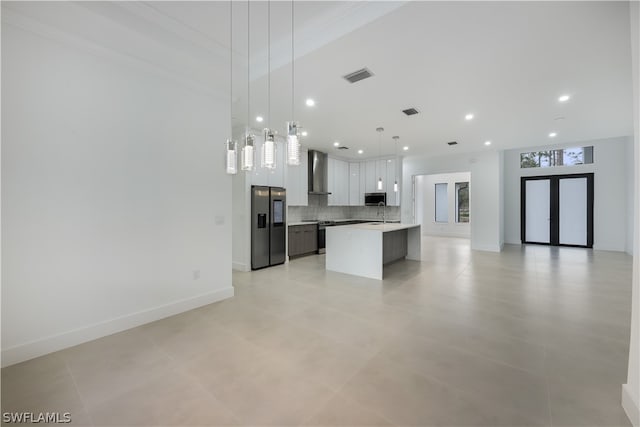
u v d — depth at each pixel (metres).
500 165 7.41
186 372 2.02
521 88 3.47
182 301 3.18
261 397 1.76
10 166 2.11
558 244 7.69
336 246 5.14
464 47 2.60
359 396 1.76
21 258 2.17
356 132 5.53
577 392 1.78
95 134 2.53
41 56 2.24
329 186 7.89
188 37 2.75
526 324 2.78
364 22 2.29
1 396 1.77
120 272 2.70
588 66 2.94
